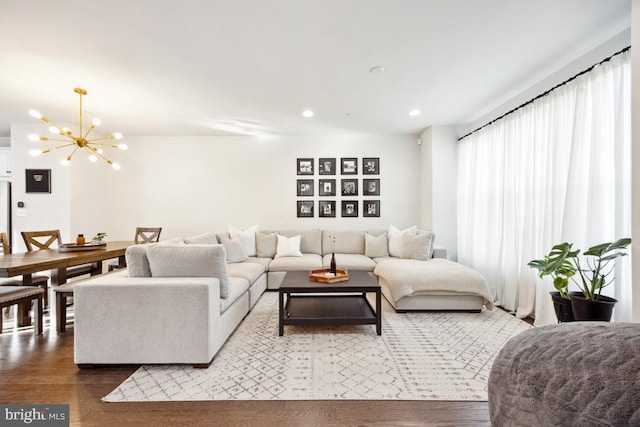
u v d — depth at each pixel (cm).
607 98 219
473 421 150
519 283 312
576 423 63
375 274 385
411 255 405
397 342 240
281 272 403
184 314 198
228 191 510
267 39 221
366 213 505
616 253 196
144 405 161
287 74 278
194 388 176
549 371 75
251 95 329
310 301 312
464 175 429
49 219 437
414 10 190
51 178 437
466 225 422
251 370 196
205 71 271
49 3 178
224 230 509
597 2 183
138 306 197
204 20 198
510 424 81
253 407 159
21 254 288
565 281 215
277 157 508
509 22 203
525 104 305
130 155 503
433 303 312
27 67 260
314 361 208
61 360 211
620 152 206
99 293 197
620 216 207
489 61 257
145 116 399
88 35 212
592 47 235
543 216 279
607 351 69
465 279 308
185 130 472
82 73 272
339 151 505
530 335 94
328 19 198
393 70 272
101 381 184
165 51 236
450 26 207
